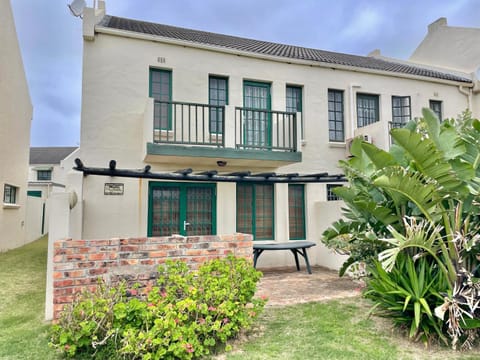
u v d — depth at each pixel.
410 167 4.12
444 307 3.60
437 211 4.00
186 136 8.66
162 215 8.46
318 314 5.02
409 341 4.01
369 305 5.48
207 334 3.68
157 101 7.64
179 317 3.46
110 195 7.98
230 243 4.75
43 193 22.42
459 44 12.96
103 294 3.69
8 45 11.81
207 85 8.99
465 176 3.77
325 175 8.28
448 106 11.62
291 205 9.80
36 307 5.41
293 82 9.94
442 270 3.98
